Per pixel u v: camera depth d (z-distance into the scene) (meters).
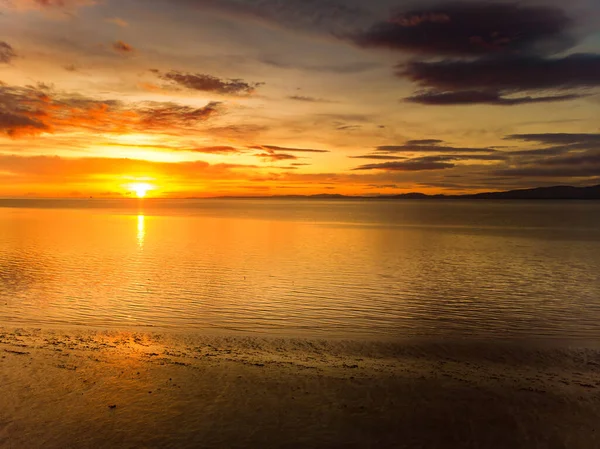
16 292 24.12
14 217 108.75
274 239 56.00
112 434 8.88
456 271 31.83
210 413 9.81
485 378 12.19
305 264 35.00
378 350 14.86
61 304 21.47
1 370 11.94
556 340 16.66
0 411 9.71
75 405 10.04
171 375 11.88
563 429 9.38
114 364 12.59
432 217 120.12
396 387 11.39
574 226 81.19
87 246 47.06
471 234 64.00
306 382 11.61
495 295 24.05
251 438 8.87
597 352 14.77
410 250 44.59
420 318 19.61
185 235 61.06
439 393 11.06
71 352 13.59
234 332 17.23
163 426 9.22
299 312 20.41
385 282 27.58
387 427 9.39
